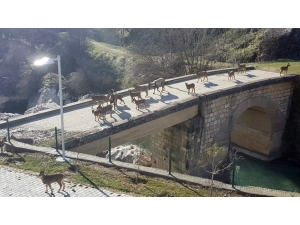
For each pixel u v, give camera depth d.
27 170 15.86
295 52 50.06
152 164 29.75
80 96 54.03
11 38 71.25
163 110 22.44
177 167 26.97
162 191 14.67
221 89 26.81
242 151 36.09
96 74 59.00
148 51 51.75
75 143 18.55
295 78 32.91
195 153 26.30
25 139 18.67
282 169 31.95
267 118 32.81
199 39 50.09
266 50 52.19
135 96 24.09
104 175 15.83
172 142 27.14
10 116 28.58
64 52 65.50
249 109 33.97
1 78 61.06
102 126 20.20
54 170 15.91
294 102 33.81
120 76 57.66
